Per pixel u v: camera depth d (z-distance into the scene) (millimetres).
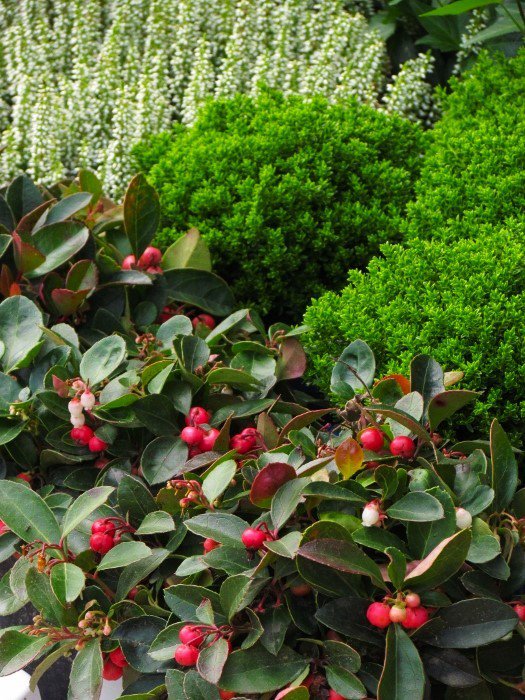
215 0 4918
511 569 1646
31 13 5316
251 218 3043
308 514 1727
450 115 3771
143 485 1879
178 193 3238
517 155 3158
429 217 2982
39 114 4516
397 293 2643
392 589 1593
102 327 2547
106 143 4645
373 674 1556
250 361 2344
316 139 3314
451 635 1503
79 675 1629
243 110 3541
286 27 4691
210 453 1960
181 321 2395
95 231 2865
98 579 1786
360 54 4523
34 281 2602
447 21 4562
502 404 2395
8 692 2148
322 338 2680
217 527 1676
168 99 4824
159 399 2070
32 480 2197
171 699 1558
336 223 3213
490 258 2545
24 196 2711
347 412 1864
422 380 1888
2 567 2178
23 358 2158
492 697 1608
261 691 1510
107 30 5129
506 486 1720
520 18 4309
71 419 2035
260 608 1620
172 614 1745
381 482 1633
